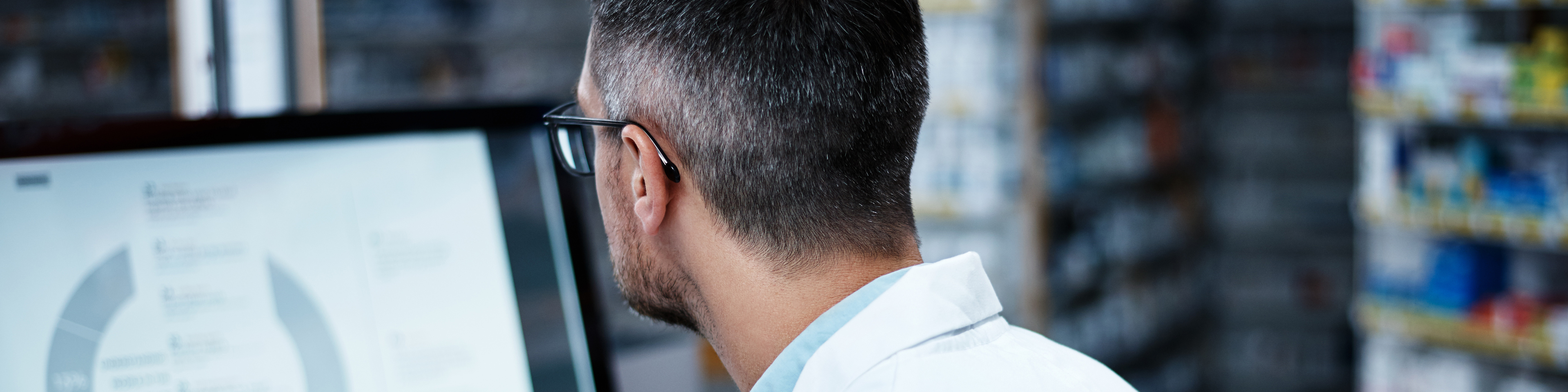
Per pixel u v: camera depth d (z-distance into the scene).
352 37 4.39
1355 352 4.82
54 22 4.61
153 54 4.64
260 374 0.82
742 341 0.72
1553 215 2.58
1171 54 4.75
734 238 0.69
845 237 0.69
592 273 0.93
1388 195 2.93
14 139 0.77
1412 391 3.04
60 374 0.78
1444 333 2.86
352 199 0.86
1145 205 4.77
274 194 0.84
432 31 4.41
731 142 0.67
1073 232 4.09
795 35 0.66
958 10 3.30
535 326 0.90
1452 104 2.68
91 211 0.79
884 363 0.64
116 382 0.79
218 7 1.17
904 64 0.70
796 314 0.69
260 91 1.19
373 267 0.86
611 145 0.74
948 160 3.47
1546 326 2.67
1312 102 4.85
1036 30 3.34
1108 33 4.35
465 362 0.87
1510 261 2.84
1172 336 4.91
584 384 0.91
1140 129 4.57
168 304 0.81
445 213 0.88
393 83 4.55
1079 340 4.03
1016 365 0.67
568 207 0.93
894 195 0.71
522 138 0.92
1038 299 3.42
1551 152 2.66
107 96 4.66
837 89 0.66
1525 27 2.67
